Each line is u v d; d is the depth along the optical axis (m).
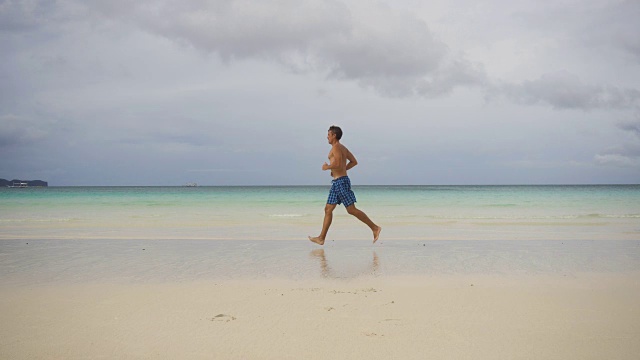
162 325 3.51
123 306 4.04
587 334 3.30
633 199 24.45
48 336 3.27
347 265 6.10
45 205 19.86
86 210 17.11
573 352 2.96
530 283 4.99
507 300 4.25
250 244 8.20
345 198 7.86
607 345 3.08
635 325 3.51
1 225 11.67
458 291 4.61
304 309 3.95
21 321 3.61
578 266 6.02
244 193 35.06
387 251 7.34
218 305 4.07
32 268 5.88
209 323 3.56
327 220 7.93
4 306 4.04
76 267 5.96
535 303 4.14
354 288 4.75
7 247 7.76
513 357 2.89
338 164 7.86
